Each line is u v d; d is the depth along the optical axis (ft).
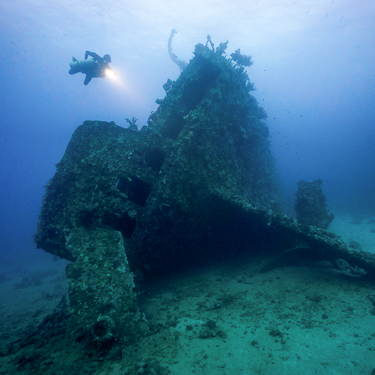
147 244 20.36
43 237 20.57
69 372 11.00
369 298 14.37
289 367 9.34
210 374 9.41
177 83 25.95
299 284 18.20
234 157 25.30
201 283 21.30
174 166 20.08
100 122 23.02
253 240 27.66
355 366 8.98
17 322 28.35
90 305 14.03
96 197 20.25
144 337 12.84
